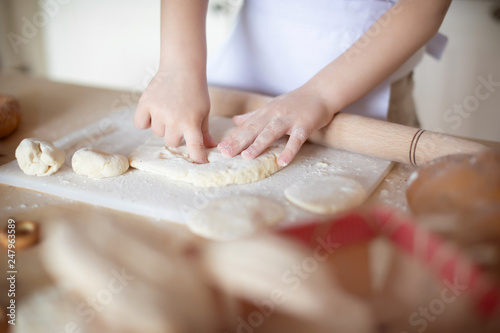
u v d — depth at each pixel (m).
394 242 0.49
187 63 0.70
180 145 0.70
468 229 0.47
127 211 0.60
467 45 1.32
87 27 1.73
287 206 0.60
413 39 0.71
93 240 0.48
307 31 0.80
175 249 0.48
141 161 0.66
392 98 0.83
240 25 0.85
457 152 0.63
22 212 0.59
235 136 0.68
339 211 0.59
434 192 0.51
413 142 0.65
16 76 0.96
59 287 0.46
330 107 0.70
